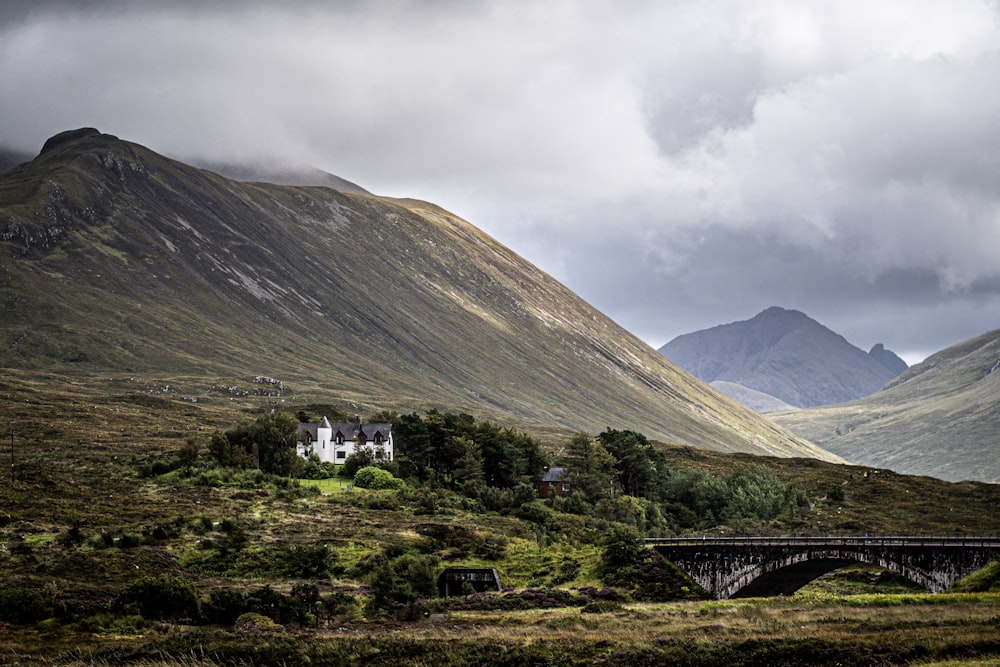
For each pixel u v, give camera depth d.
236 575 126.81
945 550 116.56
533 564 136.50
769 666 78.62
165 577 104.94
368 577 128.12
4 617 97.25
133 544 132.50
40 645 87.44
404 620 103.62
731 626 90.25
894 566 118.19
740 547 122.75
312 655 84.00
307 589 109.38
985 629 83.81
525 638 88.12
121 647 86.25
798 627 88.62
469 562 138.25
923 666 74.00
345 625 99.69
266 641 87.44
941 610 94.50
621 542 129.00
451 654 83.81
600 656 82.19
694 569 123.56
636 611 101.38
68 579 112.94
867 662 77.25
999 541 119.94
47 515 145.88
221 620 103.19
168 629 96.44
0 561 118.00
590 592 115.94
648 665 79.94
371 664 82.25
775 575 122.12
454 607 110.31
